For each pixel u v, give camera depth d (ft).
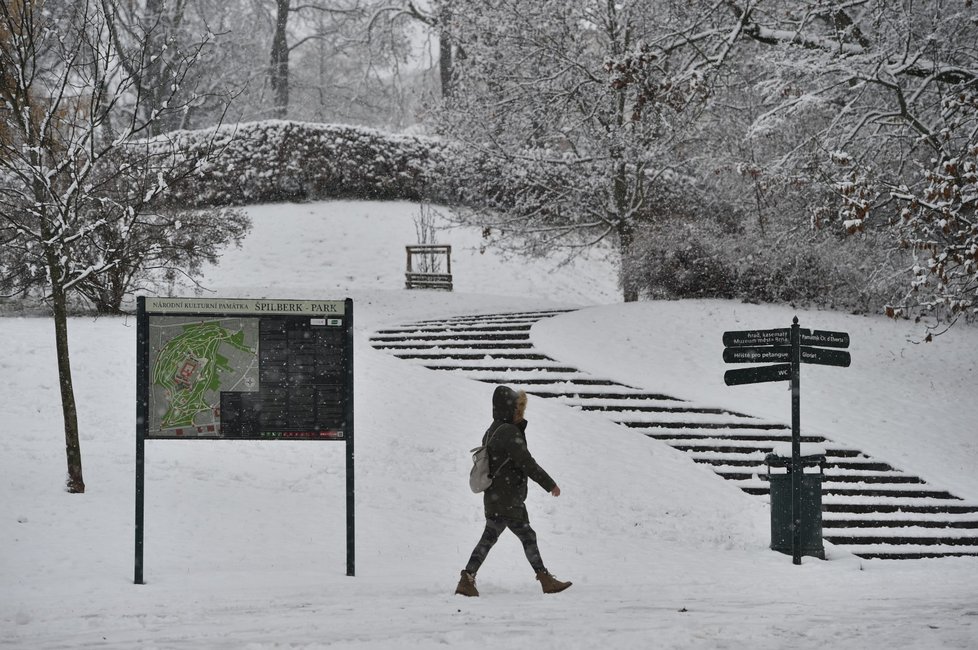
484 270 125.39
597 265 137.39
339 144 134.10
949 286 65.51
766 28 74.33
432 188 137.08
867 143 70.69
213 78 167.12
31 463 47.21
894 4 71.72
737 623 24.63
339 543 40.68
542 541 45.80
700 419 65.57
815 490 46.78
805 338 45.88
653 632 22.82
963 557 50.60
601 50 107.65
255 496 46.32
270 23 202.80
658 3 97.76
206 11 173.47
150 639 22.43
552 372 72.84
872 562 46.93
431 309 92.89
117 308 78.54
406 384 69.46
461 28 114.93
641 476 57.21
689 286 94.38
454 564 38.65
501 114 111.55
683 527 50.44
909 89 72.95
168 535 38.65
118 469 47.85
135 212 44.91
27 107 43.45
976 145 56.80
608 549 44.96
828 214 70.69
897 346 80.33
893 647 20.48
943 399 70.64
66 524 38.50
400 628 23.99
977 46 75.00
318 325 33.88
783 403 68.85
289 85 214.07
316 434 33.81
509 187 115.96
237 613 26.48
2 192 44.09
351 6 204.95
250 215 127.95
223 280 112.47
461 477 54.19
